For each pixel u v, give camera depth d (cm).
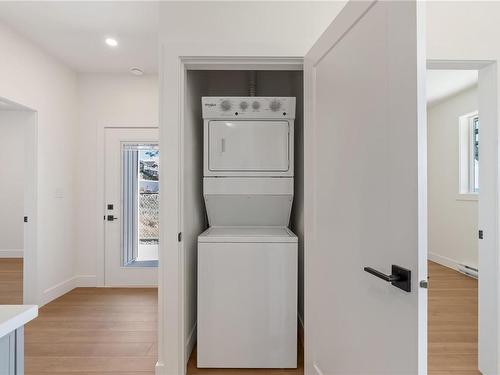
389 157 94
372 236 104
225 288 178
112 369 181
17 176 505
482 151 171
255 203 211
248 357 178
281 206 213
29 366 184
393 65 91
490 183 166
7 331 66
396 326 91
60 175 312
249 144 204
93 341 216
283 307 179
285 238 179
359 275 112
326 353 140
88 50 282
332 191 134
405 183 86
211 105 202
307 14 168
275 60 170
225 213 217
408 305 85
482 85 171
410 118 84
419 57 81
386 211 96
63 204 317
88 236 342
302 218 208
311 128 154
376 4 101
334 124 131
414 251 82
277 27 169
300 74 224
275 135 204
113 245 344
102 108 340
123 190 345
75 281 339
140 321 252
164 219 167
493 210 164
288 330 179
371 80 104
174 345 166
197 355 182
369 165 105
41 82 280
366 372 108
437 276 372
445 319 252
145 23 234
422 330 81
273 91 259
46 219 291
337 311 130
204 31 169
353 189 116
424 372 81
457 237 395
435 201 439
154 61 306
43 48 278
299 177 221
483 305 171
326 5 168
